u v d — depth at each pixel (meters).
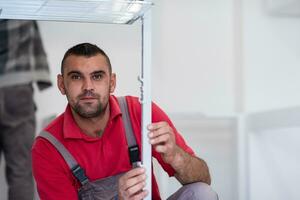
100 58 1.68
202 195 1.63
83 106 1.67
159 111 1.82
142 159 1.46
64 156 1.70
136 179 1.44
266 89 3.56
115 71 3.33
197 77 3.50
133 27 3.36
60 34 3.27
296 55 3.59
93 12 1.45
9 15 1.47
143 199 1.46
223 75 3.53
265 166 3.17
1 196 2.95
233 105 3.53
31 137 2.79
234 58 3.54
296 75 3.59
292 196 3.19
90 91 1.66
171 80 3.47
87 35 3.31
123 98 1.83
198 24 3.50
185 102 3.48
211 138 3.34
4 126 2.76
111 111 1.76
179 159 1.62
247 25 3.54
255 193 3.17
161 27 3.46
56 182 1.70
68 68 1.67
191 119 3.25
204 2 3.51
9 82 2.75
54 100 3.23
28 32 2.79
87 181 1.71
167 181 3.05
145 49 1.45
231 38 3.54
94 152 1.73
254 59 3.55
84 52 1.67
